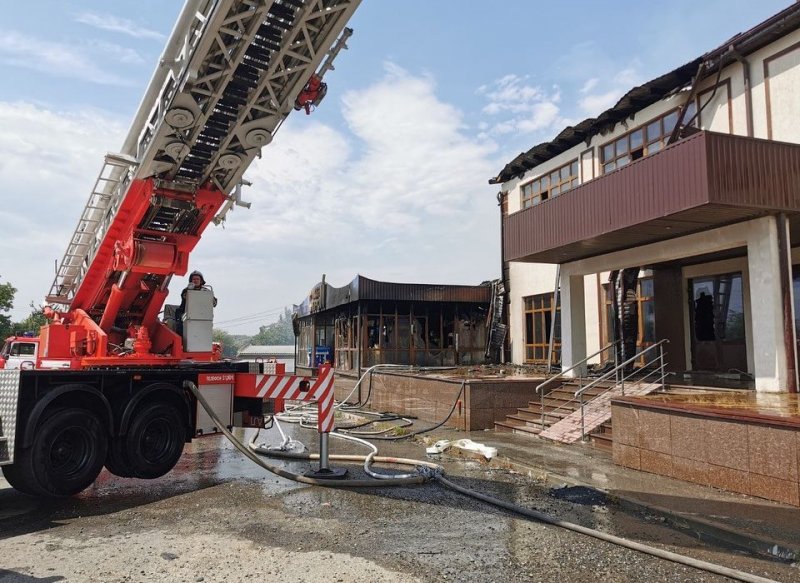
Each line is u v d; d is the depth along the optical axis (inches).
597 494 284.0
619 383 460.1
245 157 313.4
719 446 286.0
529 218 524.1
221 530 227.1
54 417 270.8
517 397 520.1
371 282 793.6
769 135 455.5
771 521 230.2
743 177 346.9
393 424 546.6
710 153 341.4
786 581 178.1
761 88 463.5
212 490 295.7
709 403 318.3
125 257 326.3
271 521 239.3
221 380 356.2
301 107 301.7
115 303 349.4
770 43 458.3
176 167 307.3
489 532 225.8
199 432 338.6
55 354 329.7
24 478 262.5
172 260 332.2
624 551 205.3
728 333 518.6
